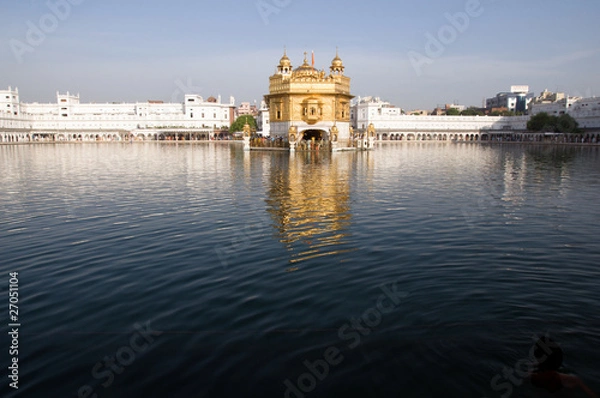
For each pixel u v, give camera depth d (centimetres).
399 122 13988
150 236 1310
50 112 13750
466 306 782
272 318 746
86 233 1361
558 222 1465
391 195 2053
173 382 575
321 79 6906
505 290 855
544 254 1092
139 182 2666
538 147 8681
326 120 7000
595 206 1775
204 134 14175
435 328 704
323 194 2083
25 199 2033
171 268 1015
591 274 945
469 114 16300
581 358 616
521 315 746
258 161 4447
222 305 803
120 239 1281
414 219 1505
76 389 565
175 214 1639
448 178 2834
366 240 1229
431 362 611
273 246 1177
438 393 549
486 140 13750
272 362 614
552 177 2909
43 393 557
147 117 14175
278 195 2059
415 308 776
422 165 3950
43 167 3850
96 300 838
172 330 711
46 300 844
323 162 4275
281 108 7150
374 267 998
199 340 677
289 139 6388
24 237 1323
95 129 13525
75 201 1966
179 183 2591
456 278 922
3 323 750
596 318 734
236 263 1041
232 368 602
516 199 1950
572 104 11594
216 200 1944
